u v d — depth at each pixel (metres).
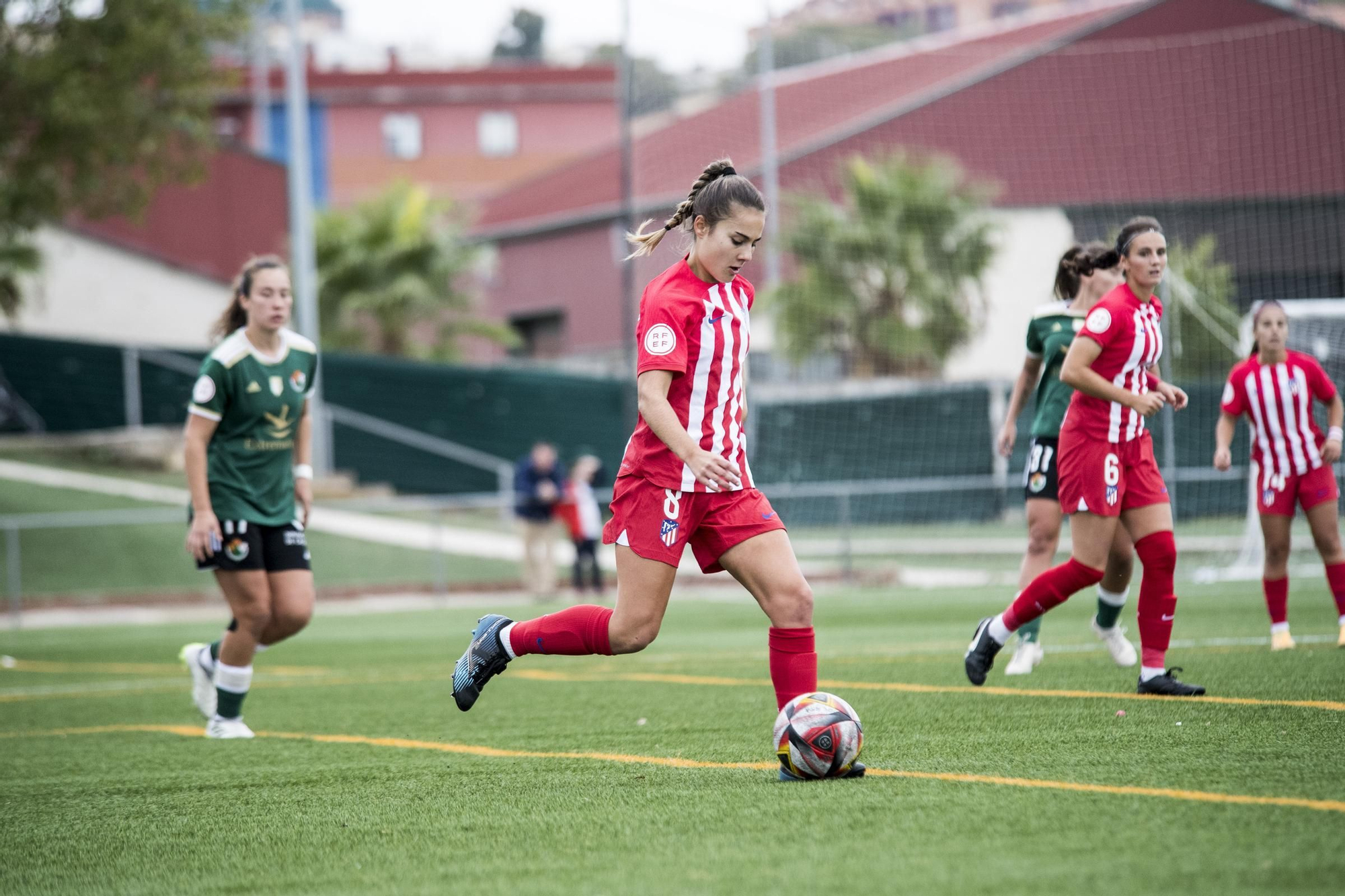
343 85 187.25
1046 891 10.17
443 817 14.66
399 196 119.38
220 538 22.36
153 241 109.12
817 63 141.38
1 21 63.16
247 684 23.16
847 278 103.88
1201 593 49.03
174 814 15.77
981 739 18.06
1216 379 76.75
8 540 68.12
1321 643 29.62
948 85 116.31
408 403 97.00
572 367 128.75
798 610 15.62
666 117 133.50
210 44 71.44
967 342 106.12
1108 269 25.23
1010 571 71.19
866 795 14.30
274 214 116.62
